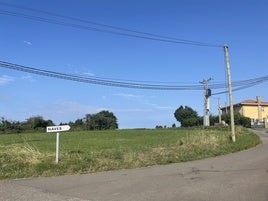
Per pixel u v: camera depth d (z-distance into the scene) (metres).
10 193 12.74
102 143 33.97
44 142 36.06
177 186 13.59
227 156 24.55
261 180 14.52
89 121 97.38
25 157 19.05
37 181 15.26
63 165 18.25
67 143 34.38
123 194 12.42
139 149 24.83
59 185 14.26
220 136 34.28
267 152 27.28
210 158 23.34
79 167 18.17
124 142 35.06
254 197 11.57
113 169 18.48
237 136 39.03
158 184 14.06
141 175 16.41
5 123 84.81
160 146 27.03
